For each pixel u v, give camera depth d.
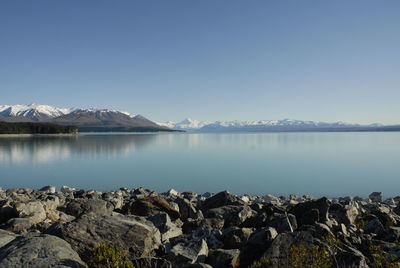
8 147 104.19
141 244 9.78
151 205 16.41
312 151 83.88
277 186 36.03
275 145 112.50
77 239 9.41
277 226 11.66
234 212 14.73
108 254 8.69
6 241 9.45
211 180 40.19
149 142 141.75
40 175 46.03
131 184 38.50
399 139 158.75
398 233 11.91
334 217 14.45
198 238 11.05
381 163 55.81
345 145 109.19
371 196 27.59
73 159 67.44
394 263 7.82
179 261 9.30
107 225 10.22
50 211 14.25
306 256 8.45
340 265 8.41
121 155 76.50
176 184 38.03
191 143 132.12
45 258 7.91
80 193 26.72
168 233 12.02
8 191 27.45
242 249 10.08
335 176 42.44
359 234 12.51
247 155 73.62
